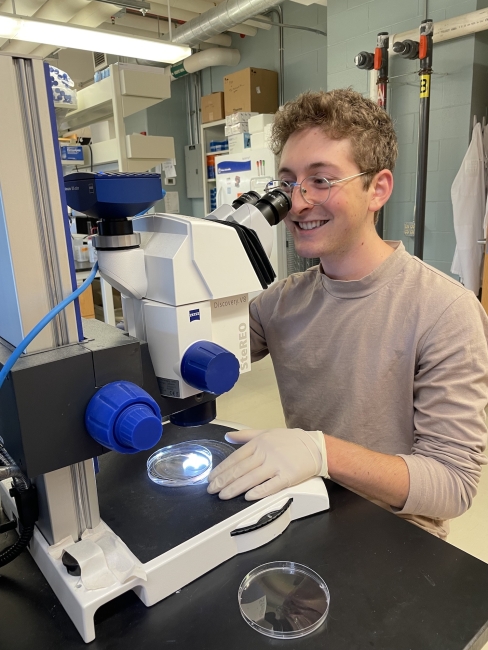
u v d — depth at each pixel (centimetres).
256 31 495
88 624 52
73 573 56
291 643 52
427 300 95
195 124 590
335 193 89
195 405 70
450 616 55
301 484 73
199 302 63
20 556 66
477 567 62
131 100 269
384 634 52
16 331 56
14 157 51
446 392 89
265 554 65
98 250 63
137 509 68
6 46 379
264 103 470
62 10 341
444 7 307
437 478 81
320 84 454
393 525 70
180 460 82
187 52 303
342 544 66
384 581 60
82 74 559
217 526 63
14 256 52
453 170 322
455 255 318
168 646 52
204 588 60
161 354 64
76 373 53
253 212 72
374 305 100
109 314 288
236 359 64
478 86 307
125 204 58
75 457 54
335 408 106
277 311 117
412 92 329
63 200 55
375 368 98
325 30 438
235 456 75
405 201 349
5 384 51
